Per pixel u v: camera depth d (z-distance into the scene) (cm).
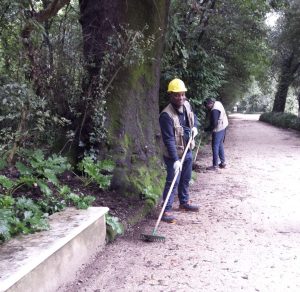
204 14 1231
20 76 516
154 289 363
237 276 388
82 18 634
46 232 371
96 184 572
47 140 616
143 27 636
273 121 2789
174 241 480
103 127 592
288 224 546
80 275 386
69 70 598
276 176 877
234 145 1533
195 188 775
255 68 1973
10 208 392
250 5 1436
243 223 552
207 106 983
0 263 299
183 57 1031
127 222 511
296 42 2214
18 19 495
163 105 1013
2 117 492
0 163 500
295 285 369
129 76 624
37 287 308
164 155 565
